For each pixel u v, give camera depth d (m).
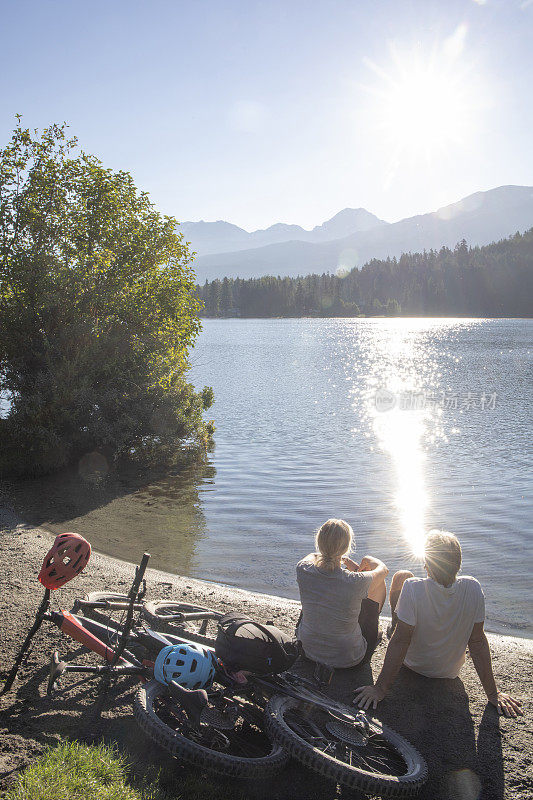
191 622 6.64
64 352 17.06
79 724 4.69
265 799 4.05
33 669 5.52
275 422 25.45
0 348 16.86
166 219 19.58
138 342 18.45
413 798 4.05
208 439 21.11
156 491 14.40
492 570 9.34
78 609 5.93
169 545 10.42
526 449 19.73
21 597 7.34
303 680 4.94
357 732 4.50
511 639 6.90
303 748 4.02
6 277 17.39
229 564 9.55
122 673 4.84
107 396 16.89
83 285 18.08
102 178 18.88
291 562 9.70
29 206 18.00
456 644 5.36
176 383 19.67
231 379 44.59
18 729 4.55
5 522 11.48
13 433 16.09
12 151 18.41
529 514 12.35
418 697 5.31
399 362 62.50
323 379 45.19
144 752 4.39
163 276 19.64
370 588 5.75
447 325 198.38
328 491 14.38
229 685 4.63
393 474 16.12
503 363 61.19
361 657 5.50
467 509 12.76
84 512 12.48
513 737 4.78
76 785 3.71
